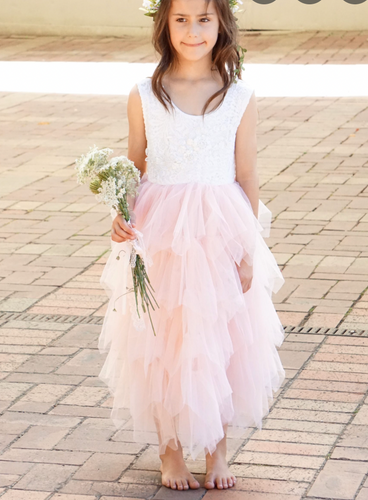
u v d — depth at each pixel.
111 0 15.05
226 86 2.98
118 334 3.12
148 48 14.02
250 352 3.09
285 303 4.69
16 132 8.98
